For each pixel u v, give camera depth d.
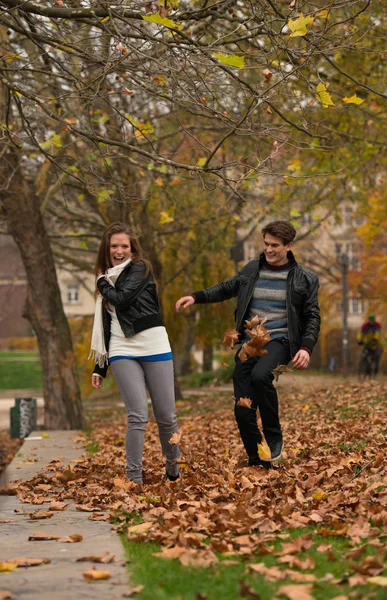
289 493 7.39
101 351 8.49
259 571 4.96
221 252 28.78
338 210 24.22
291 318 8.63
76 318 36.47
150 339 8.41
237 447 11.31
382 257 48.09
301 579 4.79
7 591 4.75
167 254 28.80
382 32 15.99
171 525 6.30
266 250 8.68
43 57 14.08
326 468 8.62
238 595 4.51
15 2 10.20
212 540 5.78
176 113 10.30
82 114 13.93
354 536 5.80
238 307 8.86
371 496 6.95
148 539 6.03
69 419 20.36
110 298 8.33
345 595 4.46
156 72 10.27
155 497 7.77
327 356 53.19
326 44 10.93
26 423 19.14
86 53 10.35
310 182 20.72
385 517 6.15
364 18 13.63
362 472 8.09
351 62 17.97
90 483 9.20
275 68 9.88
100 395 41.75
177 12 10.07
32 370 61.78
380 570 4.86
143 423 8.46
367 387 21.23
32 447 14.36
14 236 20.23
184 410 23.33
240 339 8.88
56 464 11.43
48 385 20.44
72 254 31.31
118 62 10.08
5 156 17.61
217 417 18.17
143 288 8.38
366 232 37.56
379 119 18.75
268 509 6.68
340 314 57.84
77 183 22.64
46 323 20.38
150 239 25.67
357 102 8.73
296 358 8.47
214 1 10.90
